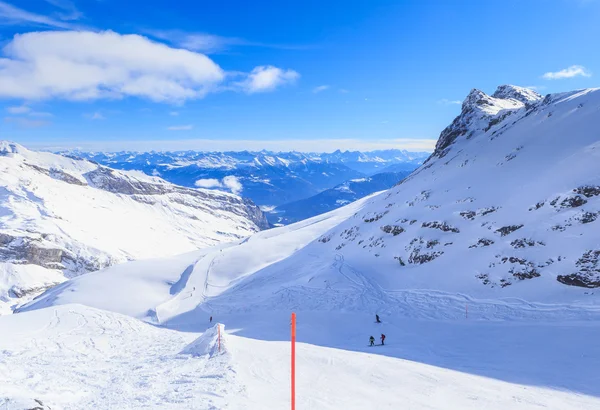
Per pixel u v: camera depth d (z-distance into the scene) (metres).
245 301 65.31
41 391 12.94
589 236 42.78
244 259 98.00
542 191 53.62
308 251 91.00
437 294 47.72
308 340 39.09
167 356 23.89
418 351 29.03
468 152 88.12
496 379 20.72
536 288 41.25
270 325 47.47
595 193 47.12
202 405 12.91
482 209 59.19
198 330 53.56
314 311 51.75
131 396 14.02
